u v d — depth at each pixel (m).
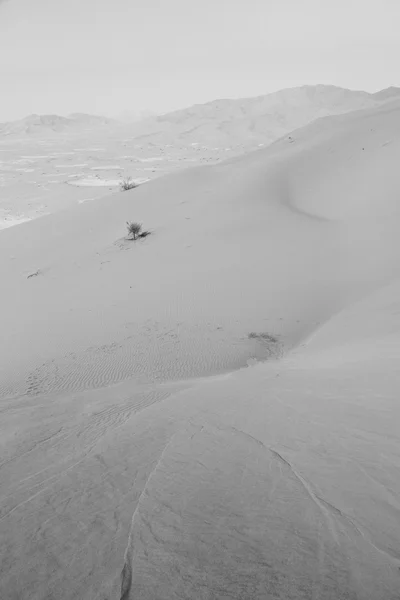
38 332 20.89
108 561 2.88
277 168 45.22
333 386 6.95
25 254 35.88
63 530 3.39
